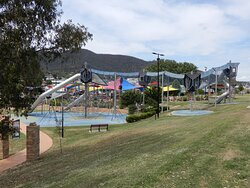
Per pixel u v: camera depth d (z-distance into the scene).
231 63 47.66
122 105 60.19
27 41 12.93
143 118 36.19
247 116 21.02
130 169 10.37
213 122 20.14
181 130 19.23
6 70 11.76
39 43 13.95
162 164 10.20
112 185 8.95
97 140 22.83
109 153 15.39
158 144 15.04
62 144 24.03
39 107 67.38
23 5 12.62
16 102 12.66
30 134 18.94
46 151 21.73
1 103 12.30
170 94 82.44
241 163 9.62
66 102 65.38
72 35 15.10
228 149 11.33
